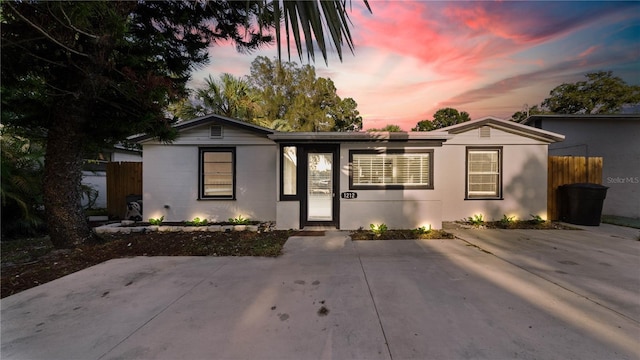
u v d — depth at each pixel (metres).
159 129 5.40
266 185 7.92
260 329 2.45
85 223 5.24
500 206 7.82
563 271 3.88
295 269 4.07
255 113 14.57
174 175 7.85
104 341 2.29
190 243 5.56
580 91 15.55
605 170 9.55
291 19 1.10
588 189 7.07
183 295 3.19
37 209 6.91
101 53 4.23
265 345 2.21
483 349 2.13
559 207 7.87
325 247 5.30
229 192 8.03
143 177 7.80
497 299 3.01
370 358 2.05
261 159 7.91
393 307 2.84
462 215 7.82
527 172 7.79
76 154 5.02
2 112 4.60
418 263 4.29
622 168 9.36
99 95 4.87
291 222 6.86
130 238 5.93
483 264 4.21
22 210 6.32
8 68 4.03
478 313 2.70
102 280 3.67
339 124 20.98
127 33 4.79
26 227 6.46
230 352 2.13
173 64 6.07
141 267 4.20
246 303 2.96
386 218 6.80
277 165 6.90
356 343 2.23
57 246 4.92
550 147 10.20
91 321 2.61
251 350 2.15
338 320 2.59
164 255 4.83
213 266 4.23
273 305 2.91
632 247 5.14
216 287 3.42
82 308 2.88
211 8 5.23
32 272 3.95
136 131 5.36
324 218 7.06
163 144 7.81
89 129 5.31
